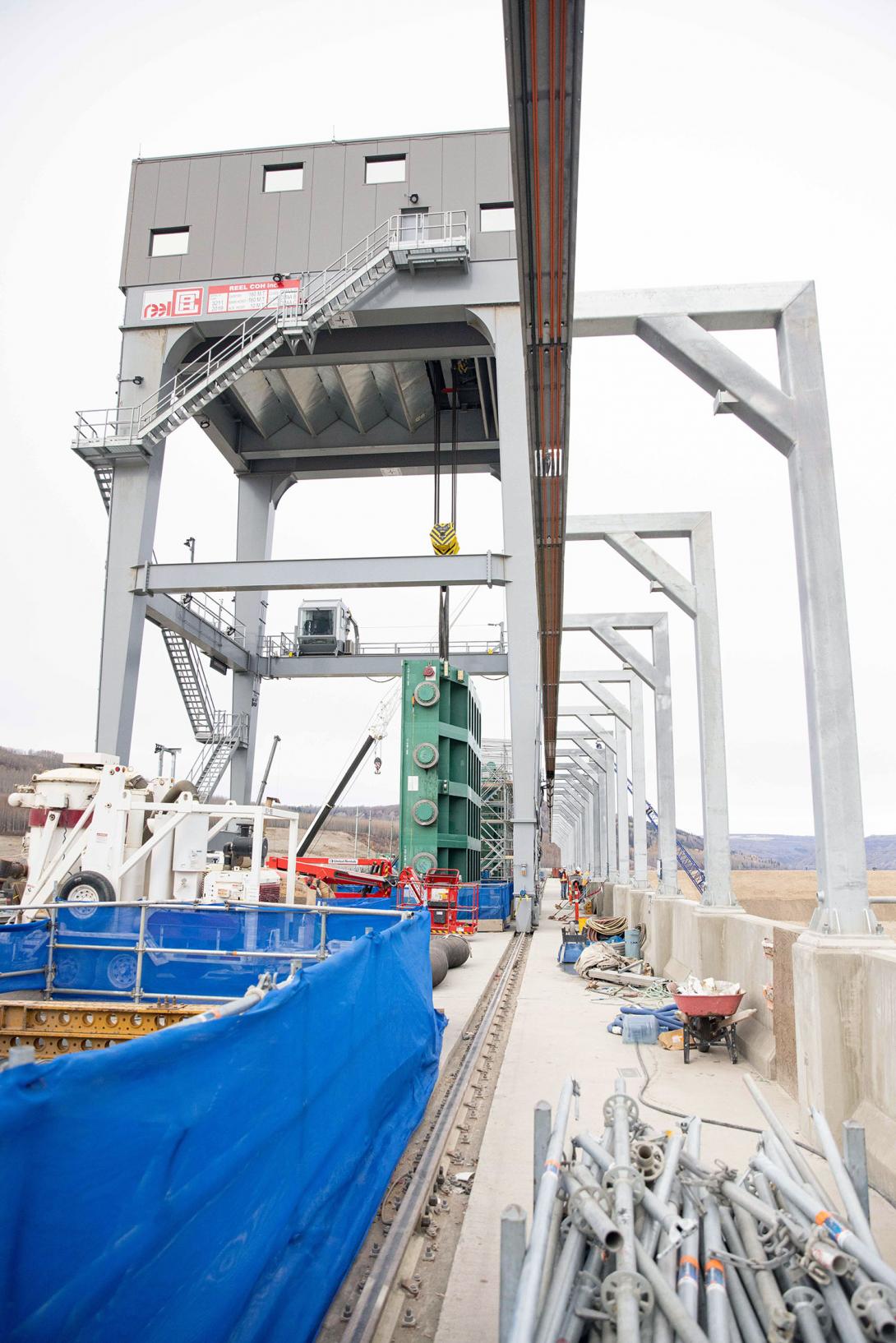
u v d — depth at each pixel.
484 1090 8.91
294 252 30.45
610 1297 3.16
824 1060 6.98
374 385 38.66
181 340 30.89
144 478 30.41
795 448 8.35
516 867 30.38
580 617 21.30
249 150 31.78
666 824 18.70
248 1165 3.75
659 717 19.88
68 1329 2.54
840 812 7.60
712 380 8.75
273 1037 4.12
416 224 29.34
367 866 28.92
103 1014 9.42
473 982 17.28
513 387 29.03
